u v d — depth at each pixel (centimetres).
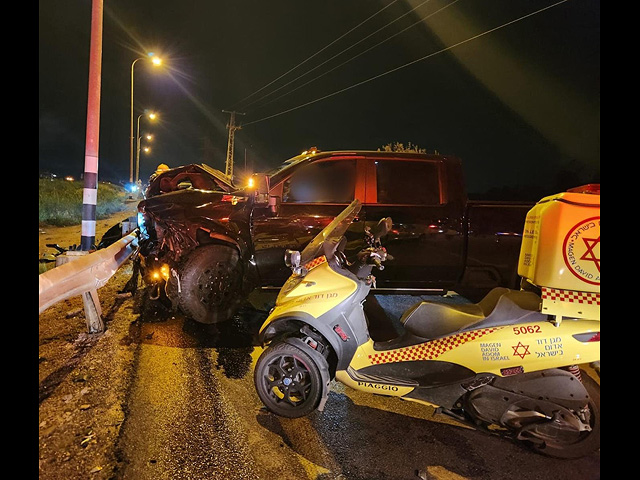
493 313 309
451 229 539
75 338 489
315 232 538
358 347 334
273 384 324
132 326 537
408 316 333
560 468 294
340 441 319
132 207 3228
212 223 536
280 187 541
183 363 435
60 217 1655
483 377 302
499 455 308
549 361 293
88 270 459
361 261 337
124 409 343
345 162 549
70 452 288
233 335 518
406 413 362
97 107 827
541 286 296
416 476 283
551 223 290
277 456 297
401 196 546
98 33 819
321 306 321
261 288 557
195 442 308
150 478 269
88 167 827
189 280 510
